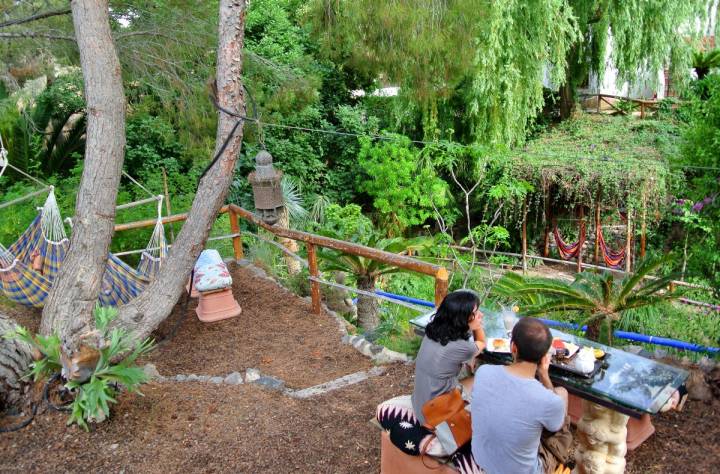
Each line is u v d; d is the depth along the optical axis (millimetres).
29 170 12289
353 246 5340
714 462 3246
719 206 7109
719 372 4035
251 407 4281
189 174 12789
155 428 3977
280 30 16484
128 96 9344
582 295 5520
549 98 20234
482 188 16562
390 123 17094
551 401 2396
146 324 4695
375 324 7559
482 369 2617
